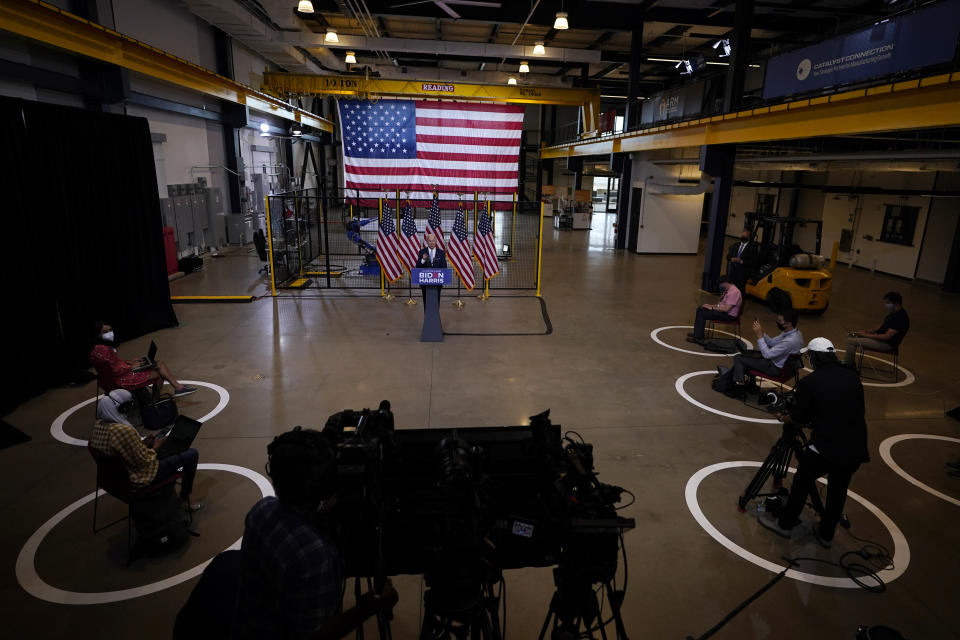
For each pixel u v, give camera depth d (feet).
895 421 21.72
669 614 11.85
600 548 8.02
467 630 8.43
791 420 14.62
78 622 11.30
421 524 8.65
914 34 22.30
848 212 58.49
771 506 15.25
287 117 74.74
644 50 71.61
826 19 55.42
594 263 57.21
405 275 48.42
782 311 22.06
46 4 26.61
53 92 32.73
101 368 20.06
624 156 65.21
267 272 45.83
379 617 8.38
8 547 13.55
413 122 62.03
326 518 7.32
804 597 12.42
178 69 42.27
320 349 28.66
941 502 16.28
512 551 9.31
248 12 46.42
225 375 24.89
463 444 8.44
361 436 7.79
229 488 16.10
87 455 18.01
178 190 49.47
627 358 28.40
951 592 12.68
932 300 42.68
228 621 8.21
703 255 64.03
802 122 30.53
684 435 20.10
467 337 31.24
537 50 53.52
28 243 22.20
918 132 44.98
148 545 13.16
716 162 41.63
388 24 63.82
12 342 21.22
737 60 37.40
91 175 26.27
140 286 30.30
